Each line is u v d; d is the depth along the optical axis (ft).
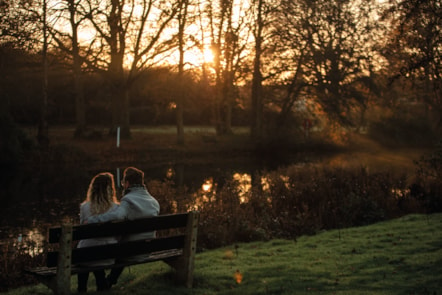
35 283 25.80
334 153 142.82
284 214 39.83
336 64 138.00
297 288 19.01
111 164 100.89
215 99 153.48
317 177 52.29
